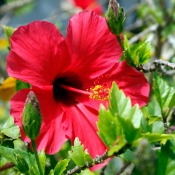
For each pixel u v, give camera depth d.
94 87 0.67
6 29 0.72
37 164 0.59
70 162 0.65
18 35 0.63
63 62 0.65
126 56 0.66
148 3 1.13
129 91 0.66
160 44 0.98
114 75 0.66
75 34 0.65
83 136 0.64
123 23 0.66
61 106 0.65
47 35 0.64
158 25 0.98
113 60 0.66
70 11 1.35
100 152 0.63
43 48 0.64
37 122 0.58
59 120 0.64
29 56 0.63
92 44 0.66
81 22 0.65
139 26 1.20
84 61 0.66
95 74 0.67
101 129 0.55
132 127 0.54
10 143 0.66
